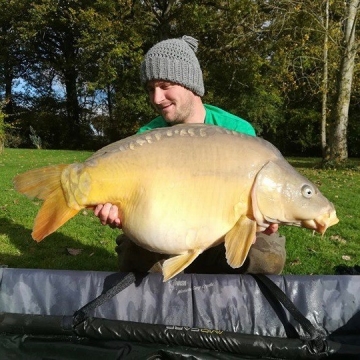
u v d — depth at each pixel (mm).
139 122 21188
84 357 2184
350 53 11984
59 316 2281
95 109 26828
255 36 15492
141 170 1900
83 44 18688
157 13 18859
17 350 2250
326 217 1920
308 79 15172
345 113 12180
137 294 2332
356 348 2119
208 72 18078
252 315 2291
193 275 2334
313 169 11844
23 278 2393
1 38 24359
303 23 12930
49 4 21625
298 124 21031
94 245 4363
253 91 18406
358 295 2287
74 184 1906
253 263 2561
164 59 2535
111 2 17672
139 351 2154
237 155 1897
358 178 9844
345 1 12164
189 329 2189
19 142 21656
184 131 1954
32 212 5582
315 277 2311
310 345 2115
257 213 1884
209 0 17109
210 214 1877
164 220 1879
